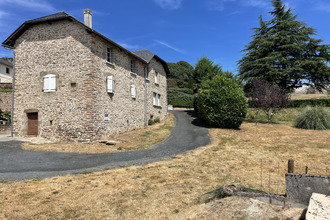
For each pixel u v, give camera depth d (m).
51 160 8.58
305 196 3.90
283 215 3.69
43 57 13.23
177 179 6.31
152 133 15.02
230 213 3.94
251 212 3.84
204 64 26.89
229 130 15.67
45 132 12.87
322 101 23.17
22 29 13.52
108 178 6.43
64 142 12.36
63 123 12.57
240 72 26.88
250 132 14.87
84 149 10.66
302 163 7.87
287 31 25.03
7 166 7.68
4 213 4.36
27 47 13.62
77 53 12.59
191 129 16.39
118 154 9.69
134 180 6.24
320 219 2.97
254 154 9.31
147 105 18.89
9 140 12.24
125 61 15.62
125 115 15.34
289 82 25.38
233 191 4.68
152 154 9.66
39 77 13.20
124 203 4.85
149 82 19.53
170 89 37.38
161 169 7.29
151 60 20.17
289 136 13.22
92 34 12.41
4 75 36.47
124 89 15.35
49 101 12.92
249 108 24.20
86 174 6.84
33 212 4.44
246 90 25.34
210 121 16.84
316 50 24.12
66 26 12.95
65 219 4.23
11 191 5.42
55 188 5.67
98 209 4.60
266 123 19.17
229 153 9.54
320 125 15.83
